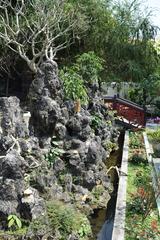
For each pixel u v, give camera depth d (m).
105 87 22.47
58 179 9.02
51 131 9.39
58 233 7.09
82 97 13.01
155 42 25.34
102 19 21.19
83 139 10.24
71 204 8.48
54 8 17.44
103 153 12.34
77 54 20.38
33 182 7.77
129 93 22.83
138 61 22.91
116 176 12.02
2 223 6.71
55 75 9.80
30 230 6.66
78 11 19.69
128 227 8.12
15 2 19.52
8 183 6.80
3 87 20.36
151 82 22.03
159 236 7.82
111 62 22.48
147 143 15.20
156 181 10.67
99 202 9.66
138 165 12.55
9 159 6.87
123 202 9.37
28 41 17.22
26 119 9.53
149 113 21.75
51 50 17.62
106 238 8.44
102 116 14.65
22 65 19.73
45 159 8.83
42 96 9.37
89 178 9.70
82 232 7.75
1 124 7.91
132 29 22.61
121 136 17.17
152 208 8.97
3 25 17.20
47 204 7.63
